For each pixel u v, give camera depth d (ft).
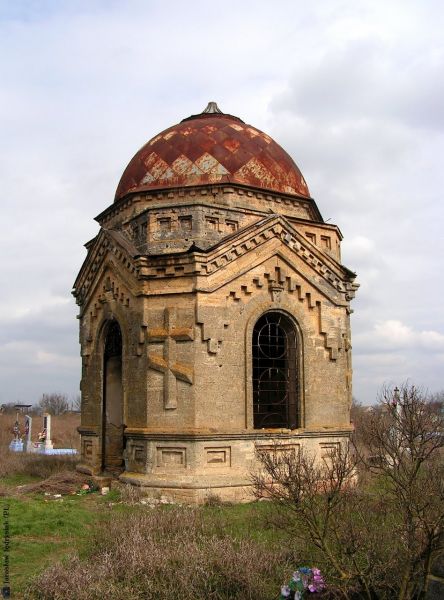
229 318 57.98
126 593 28.81
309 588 26.94
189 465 54.60
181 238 59.47
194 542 34.06
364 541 29.07
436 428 32.27
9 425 202.39
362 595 27.78
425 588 25.82
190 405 55.42
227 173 65.05
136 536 35.09
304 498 30.86
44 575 31.55
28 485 64.08
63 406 377.30
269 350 62.03
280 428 60.95
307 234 65.00
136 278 59.57
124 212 67.97
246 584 29.19
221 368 56.95
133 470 58.49
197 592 28.91
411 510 27.45
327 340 63.26
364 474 41.73
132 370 59.88
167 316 57.41
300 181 70.85
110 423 68.90
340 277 65.26
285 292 61.52
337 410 63.00
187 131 68.59
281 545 34.37
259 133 71.10
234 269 58.70
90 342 69.97
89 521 46.14
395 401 34.53
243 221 61.67
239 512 48.75
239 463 55.83
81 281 72.18
